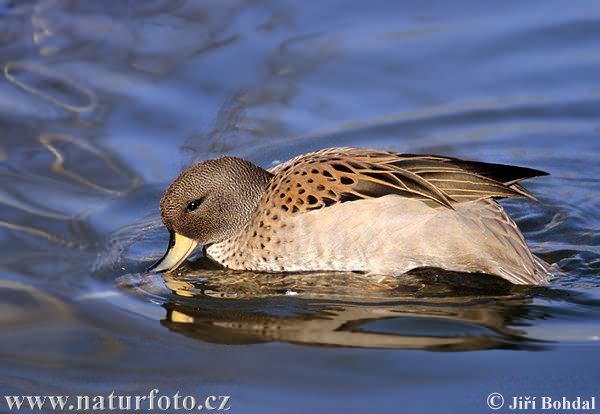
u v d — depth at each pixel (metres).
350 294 11.86
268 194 12.57
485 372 10.16
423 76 17.12
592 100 16.45
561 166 15.25
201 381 10.05
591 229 13.69
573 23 18.30
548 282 12.10
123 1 18.84
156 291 12.01
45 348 10.63
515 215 14.16
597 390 9.89
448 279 12.04
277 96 16.59
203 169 12.85
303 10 18.78
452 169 11.95
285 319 11.27
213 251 12.98
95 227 13.47
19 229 13.25
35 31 18.25
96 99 16.36
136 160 15.05
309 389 9.92
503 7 18.81
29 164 14.81
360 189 12.03
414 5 18.86
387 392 9.87
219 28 18.38
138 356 10.50
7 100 16.25
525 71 17.17
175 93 16.58
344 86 16.86
